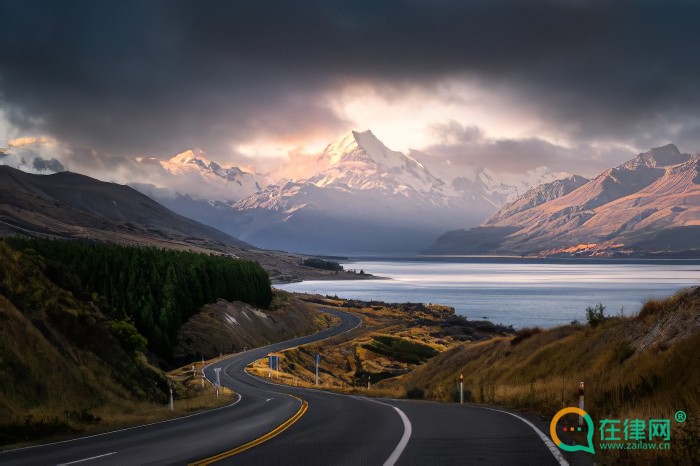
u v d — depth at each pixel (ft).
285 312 485.15
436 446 52.31
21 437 67.72
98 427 79.56
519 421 69.05
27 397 83.05
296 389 179.93
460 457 46.80
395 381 233.55
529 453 47.85
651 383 65.10
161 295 340.59
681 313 88.69
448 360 210.18
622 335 110.83
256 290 482.69
